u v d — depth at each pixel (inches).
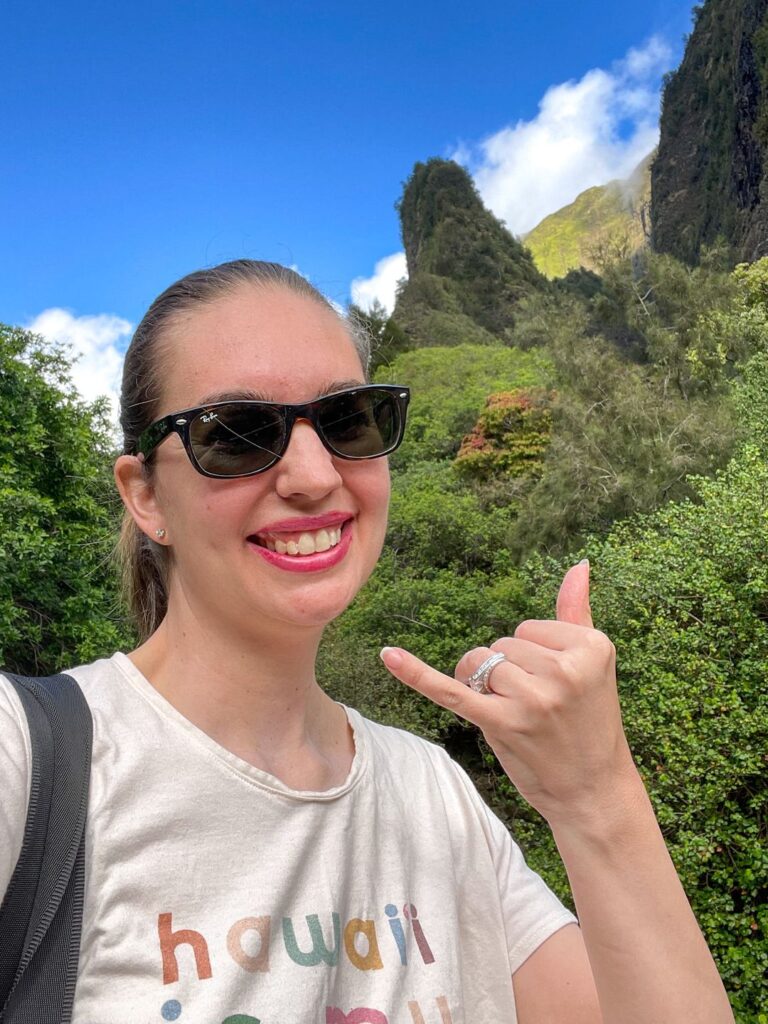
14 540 275.4
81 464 316.8
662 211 2484.0
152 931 27.8
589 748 27.8
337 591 33.3
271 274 36.6
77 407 347.9
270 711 34.3
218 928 28.6
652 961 27.5
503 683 28.2
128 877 28.1
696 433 445.1
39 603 304.2
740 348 510.9
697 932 28.6
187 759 30.7
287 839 31.3
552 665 27.7
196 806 30.0
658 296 562.6
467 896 38.1
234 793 30.8
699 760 227.3
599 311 594.6
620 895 28.2
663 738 235.5
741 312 532.4
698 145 2319.1
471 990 36.7
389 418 36.6
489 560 617.6
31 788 27.9
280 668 34.0
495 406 898.7
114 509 56.0
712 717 237.8
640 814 28.6
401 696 394.0
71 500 315.6
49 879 27.1
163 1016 26.5
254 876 30.0
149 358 35.4
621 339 624.1
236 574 32.8
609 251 595.8
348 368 35.7
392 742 41.1
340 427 34.3
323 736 38.1
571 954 38.1
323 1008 29.5
